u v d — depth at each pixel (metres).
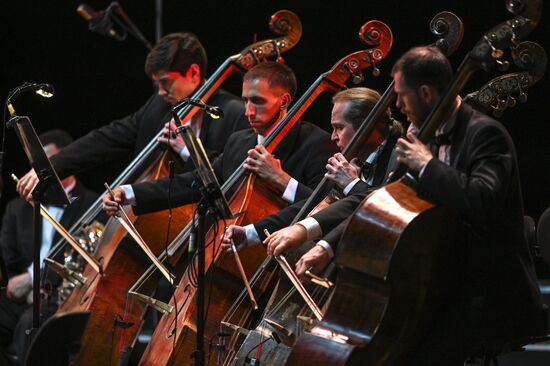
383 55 9.13
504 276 6.94
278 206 9.02
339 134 8.65
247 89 9.28
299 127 9.39
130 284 10.19
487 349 7.64
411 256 6.72
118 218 9.49
